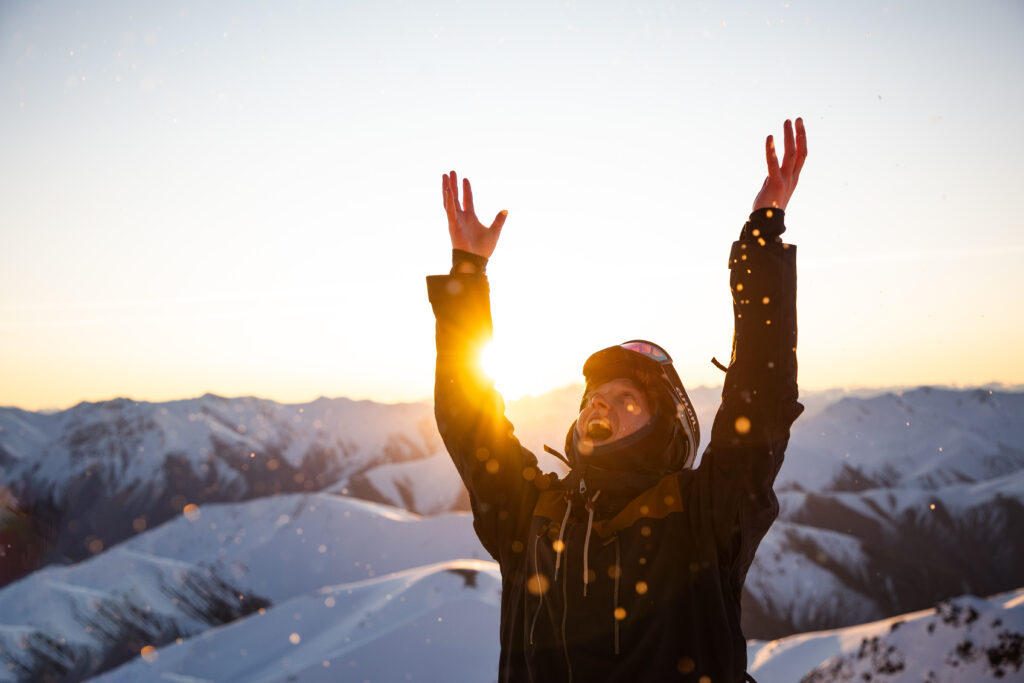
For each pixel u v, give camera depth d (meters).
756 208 1.89
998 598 64.38
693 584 1.69
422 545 196.12
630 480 1.81
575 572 1.75
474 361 2.07
